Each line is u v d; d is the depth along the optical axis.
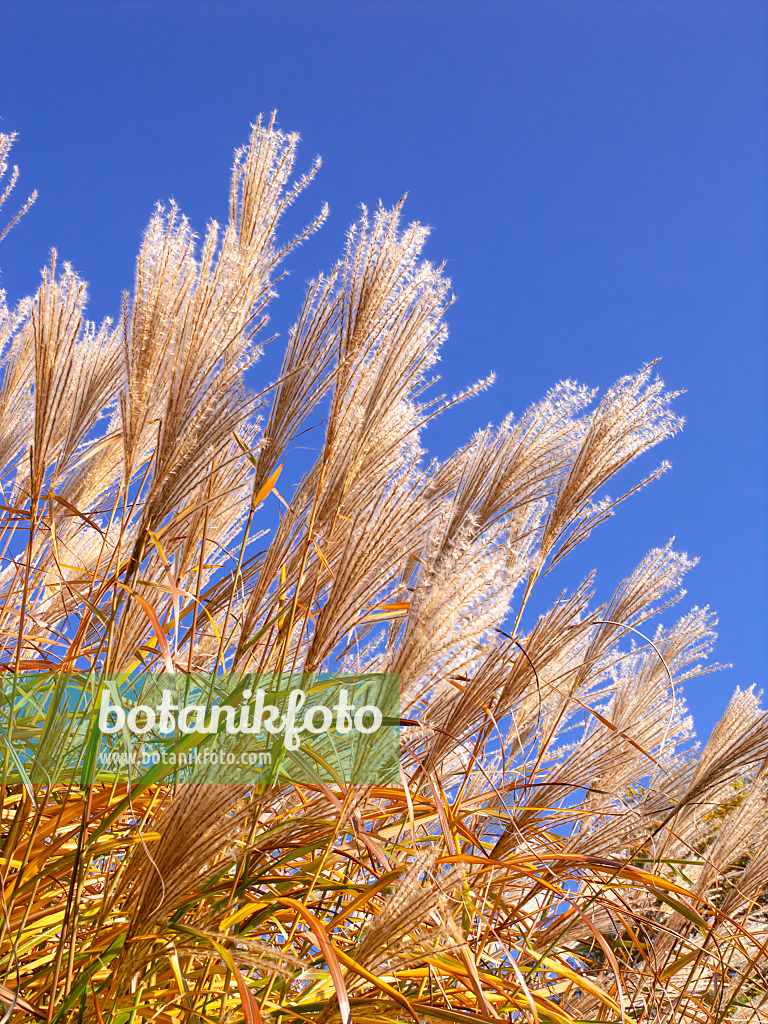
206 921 1.02
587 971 1.30
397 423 1.09
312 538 1.08
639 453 1.23
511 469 1.16
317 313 1.12
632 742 1.28
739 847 1.37
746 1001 1.38
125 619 1.07
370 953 0.95
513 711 1.38
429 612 0.98
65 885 1.10
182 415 1.06
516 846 1.19
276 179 1.12
